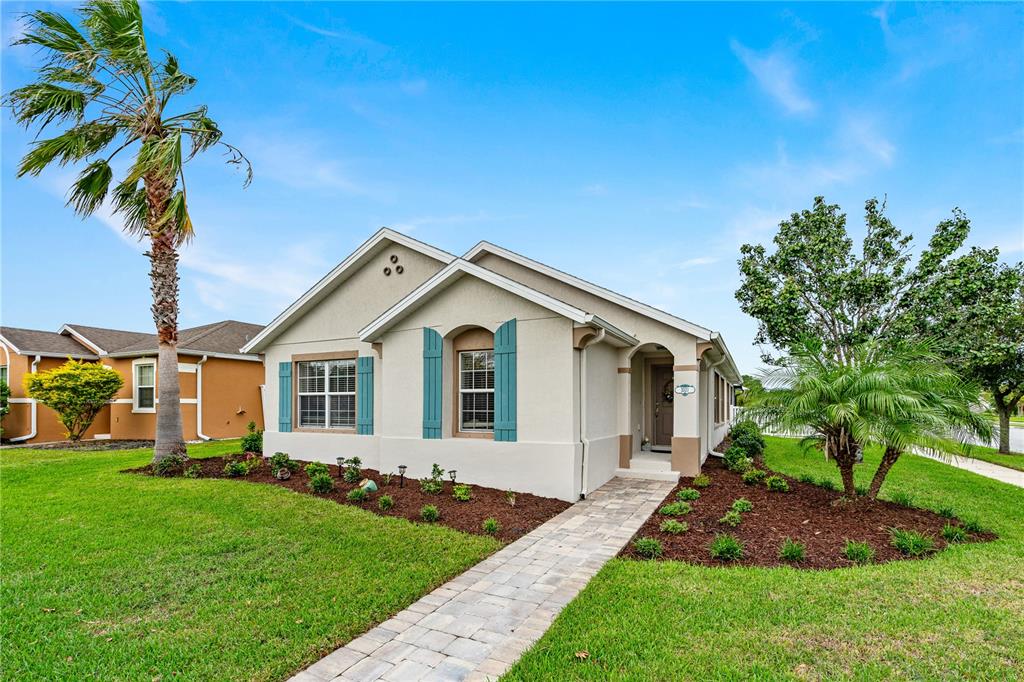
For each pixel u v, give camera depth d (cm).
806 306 1806
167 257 1221
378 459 1300
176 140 1116
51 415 2138
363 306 1409
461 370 1167
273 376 1525
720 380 2183
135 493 977
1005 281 1612
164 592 564
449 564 654
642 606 520
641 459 1316
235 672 416
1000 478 1370
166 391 1210
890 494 1046
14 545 704
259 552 686
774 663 414
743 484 1126
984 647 434
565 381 1013
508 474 1048
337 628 488
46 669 416
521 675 404
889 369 857
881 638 451
